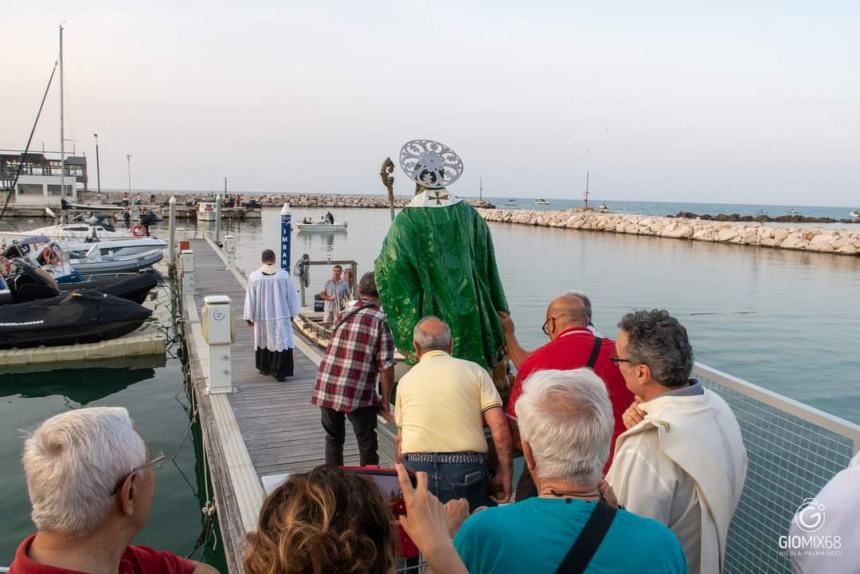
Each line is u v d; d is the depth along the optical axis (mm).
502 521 1612
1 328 11773
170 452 8281
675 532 2045
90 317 12320
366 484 1445
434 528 1566
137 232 26875
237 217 56156
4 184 50188
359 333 4469
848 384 11609
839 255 36031
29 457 1429
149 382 11367
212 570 1720
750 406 2771
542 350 2820
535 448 1680
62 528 1378
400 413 3104
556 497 1649
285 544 1290
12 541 5754
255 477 5180
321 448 5926
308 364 9188
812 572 1582
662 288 22531
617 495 2102
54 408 9844
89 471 1389
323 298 12336
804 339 14992
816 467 2410
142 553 1654
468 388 3012
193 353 9758
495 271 4441
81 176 56719
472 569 1615
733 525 2912
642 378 2152
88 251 22344
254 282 7934
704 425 2049
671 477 2021
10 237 24109
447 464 2918
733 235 42719
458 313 4012
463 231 4156
